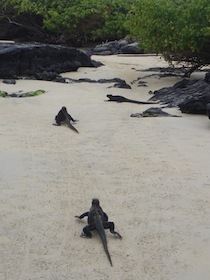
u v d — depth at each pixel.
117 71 34.06
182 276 8.44
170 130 17.45
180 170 13.39
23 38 56.59
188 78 30.73
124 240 9.59
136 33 30.94
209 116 18.39
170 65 34.38
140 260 8.89
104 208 11.04
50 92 25.38
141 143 15.93
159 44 29.75
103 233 9.41
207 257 9.04
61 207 11.09
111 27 53.62
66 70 33.03
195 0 28.88
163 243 9.51
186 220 10.48
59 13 53.81
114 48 47.88
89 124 18.36
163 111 20.58
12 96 23.95
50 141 15.91
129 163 13.99
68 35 54.66
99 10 53.31
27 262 8.80
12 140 15.77
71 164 13.84
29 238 9.66
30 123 18.14
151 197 11.66
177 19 28.75
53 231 9.95
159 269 8.62
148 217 10.60
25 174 12.96
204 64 30.86
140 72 33.72
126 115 20.05
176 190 12.05
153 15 29.23
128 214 10.74
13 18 55.56
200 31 27.75
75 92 25.58
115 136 16.75
